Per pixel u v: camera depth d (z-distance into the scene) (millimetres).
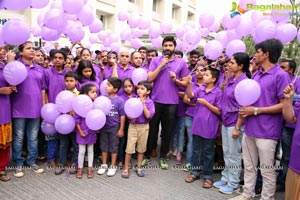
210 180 3600
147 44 6727
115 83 3867
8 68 3182
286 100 2350
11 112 3615
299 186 1966
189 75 4090
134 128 3797
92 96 3869
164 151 4309
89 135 3695
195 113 3689
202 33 4570
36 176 3715
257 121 2885
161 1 15938
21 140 3689
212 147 3572
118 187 3486
